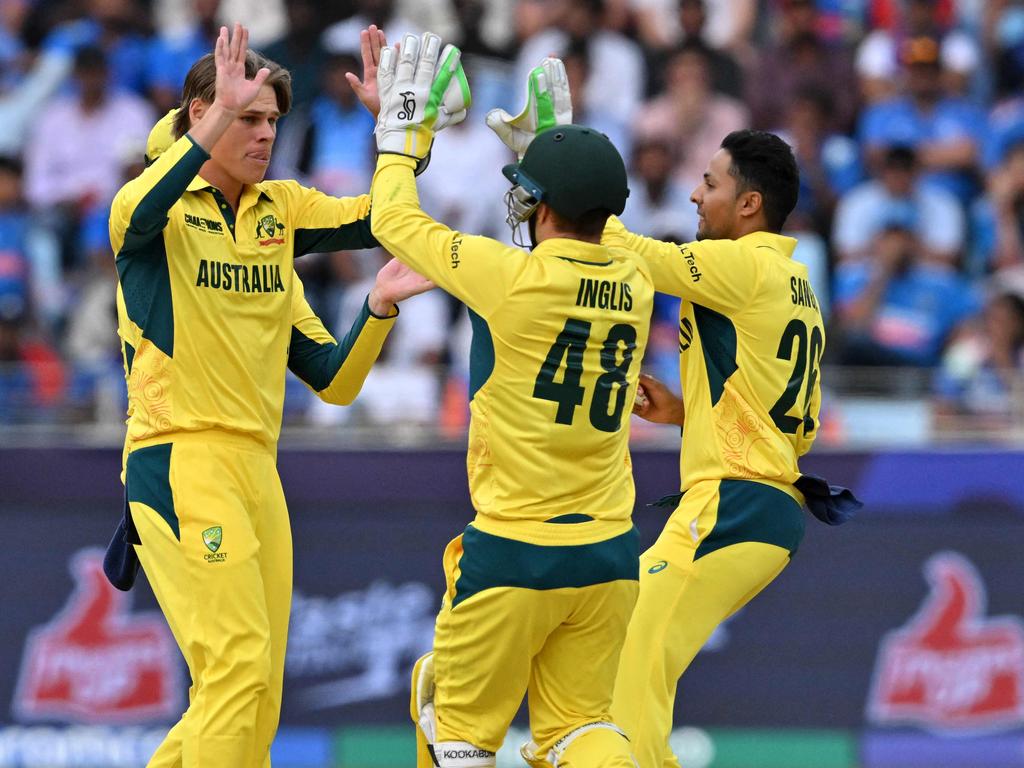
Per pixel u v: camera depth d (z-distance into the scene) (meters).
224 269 15.26
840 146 40.44
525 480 14.55
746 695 28.88
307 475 28.84
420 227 14.84
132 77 41.25
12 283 37.94
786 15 41.72
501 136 16.12
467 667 14.96
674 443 29.36
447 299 36.69
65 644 28.66
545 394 14.45
